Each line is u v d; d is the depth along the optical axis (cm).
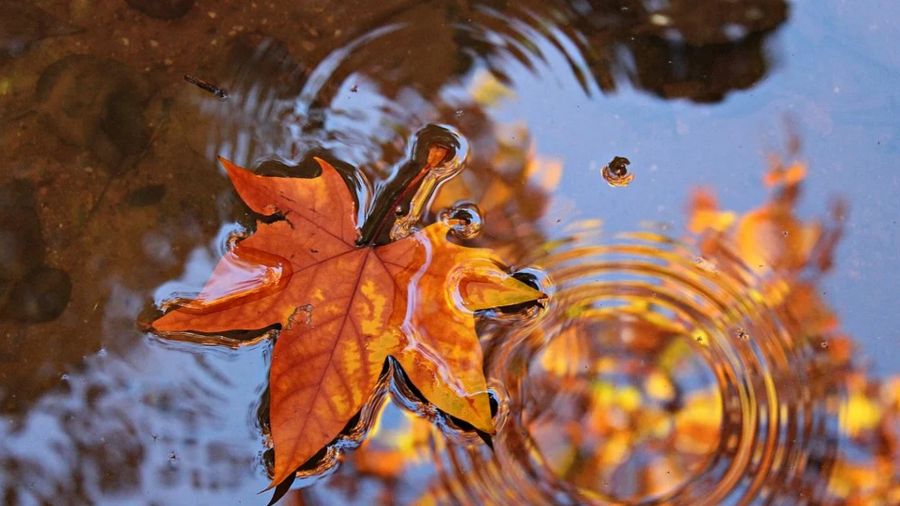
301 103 82
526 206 80
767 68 83
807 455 77
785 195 81
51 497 76
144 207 80
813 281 80
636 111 82
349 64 83
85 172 81
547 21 84
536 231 80
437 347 76
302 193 78
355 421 77
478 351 76
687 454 77
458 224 80
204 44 83
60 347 78
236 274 77
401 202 80
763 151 82
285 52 83
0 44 83
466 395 75
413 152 81
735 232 80
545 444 77
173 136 81
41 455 77
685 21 84
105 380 78
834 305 79
